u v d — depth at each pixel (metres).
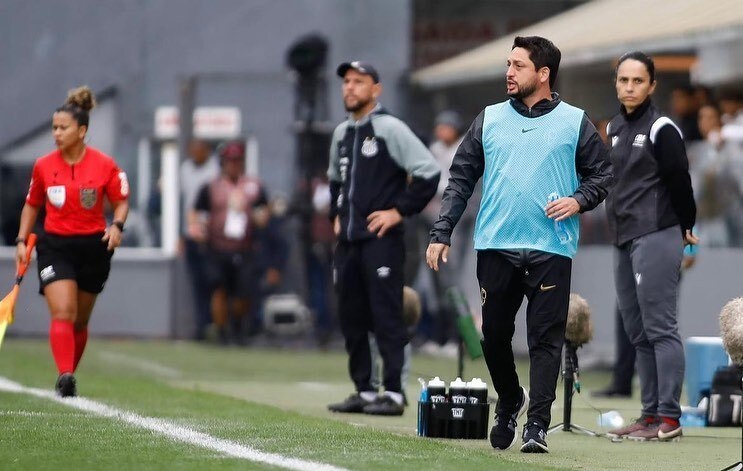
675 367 33.59
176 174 75.62
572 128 29.70
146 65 84.88
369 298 37.84
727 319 27.78
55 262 38.28
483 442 31.61
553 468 26.78
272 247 71.62
